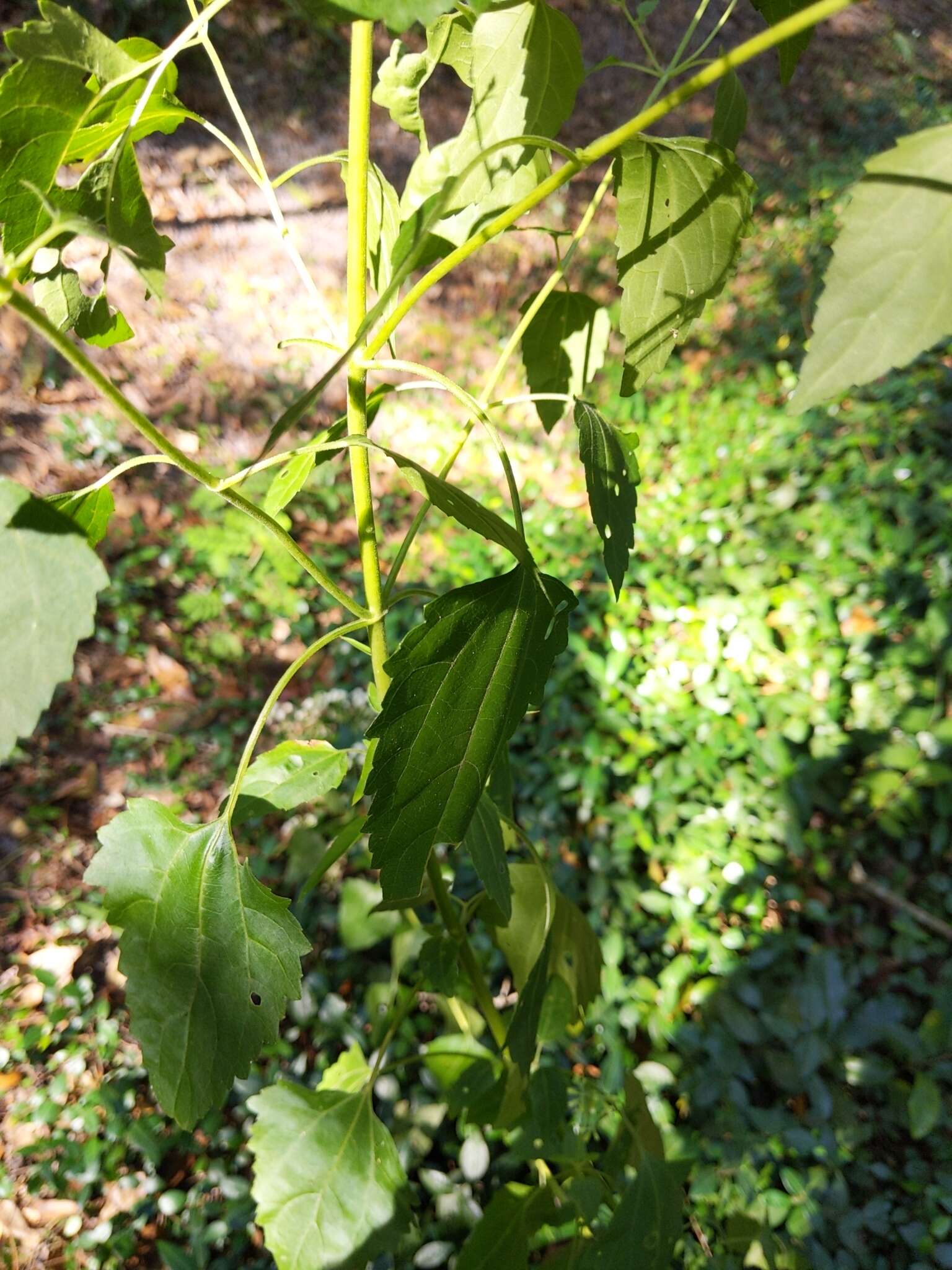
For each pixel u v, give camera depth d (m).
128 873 0.27
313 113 1.93
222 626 1.20
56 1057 0.80
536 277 1.76
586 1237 0.49
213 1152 0.77
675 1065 0.82
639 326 0.30
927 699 1.06
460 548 1.32
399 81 0.26
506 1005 0.84
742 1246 0.69
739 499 1.32
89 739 1.07
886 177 0.19
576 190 1.96
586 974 0.47
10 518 0.19
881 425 1.39
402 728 0.22
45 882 0.93
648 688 1.08
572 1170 0.50
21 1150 0.74
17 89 0.22
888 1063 0.83
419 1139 0.73
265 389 1.48
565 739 1.07
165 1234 0.73
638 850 1.00
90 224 0.18
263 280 1.64
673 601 1.16
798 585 1.16
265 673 1.17
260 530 1.26
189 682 1.14
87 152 0.26
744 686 1.10
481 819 0.35
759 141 2.20
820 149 2.22
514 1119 0.48
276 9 1.95
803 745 1.06
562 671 1.12
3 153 0.23
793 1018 0.83
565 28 0.25
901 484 1.29
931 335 0.19
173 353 1.49
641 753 1.04
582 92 2.15
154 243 0.27
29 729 0.19
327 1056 0.81
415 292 0.26
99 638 1.16
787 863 0.98
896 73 2.54
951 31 2.79
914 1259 0.73
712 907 0.92
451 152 0.27
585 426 0.29
